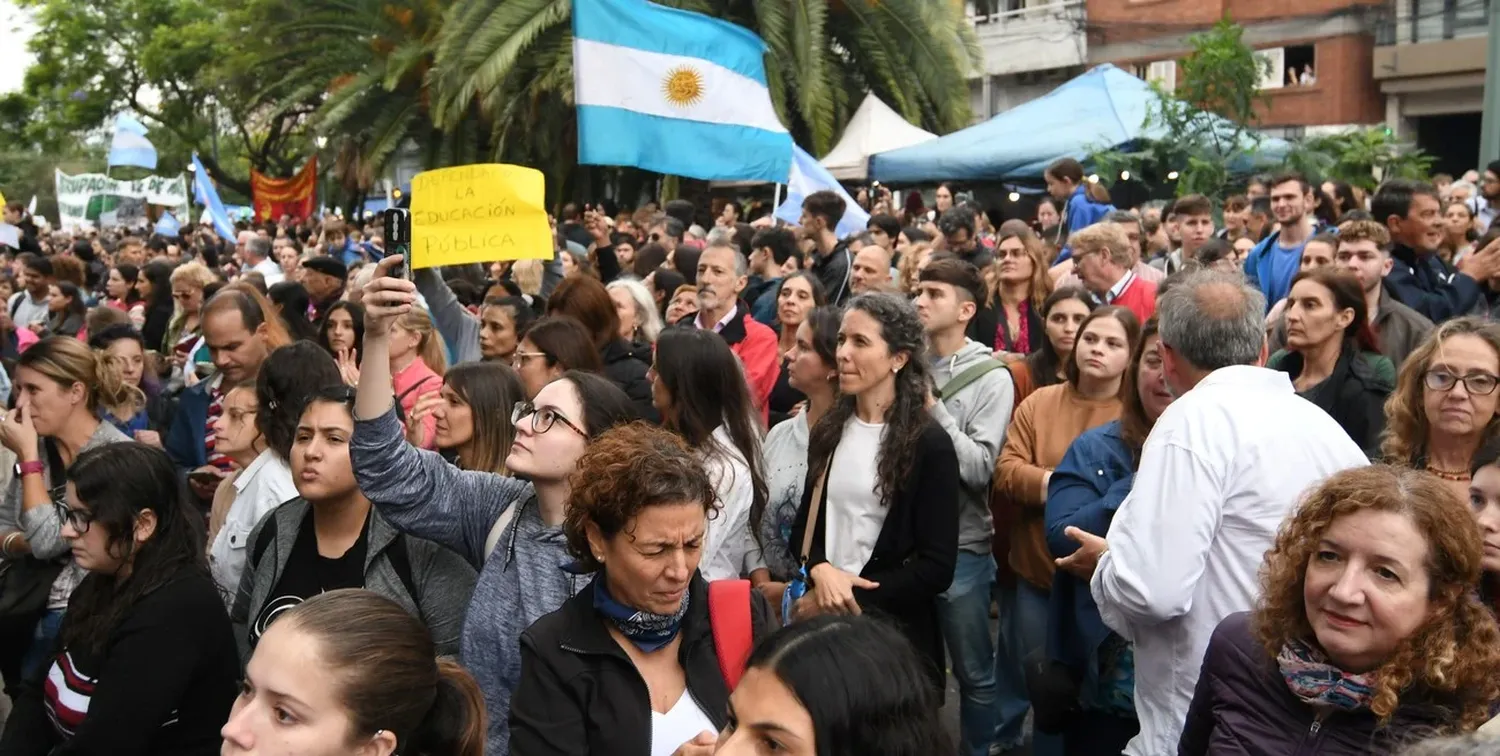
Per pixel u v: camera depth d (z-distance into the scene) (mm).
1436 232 6832
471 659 3232
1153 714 3240
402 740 2355
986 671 4934
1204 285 3391
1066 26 32219
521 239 4750
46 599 4578
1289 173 7719
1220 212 14039
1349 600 2348
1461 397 3699
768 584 4426
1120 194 15414
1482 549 2365
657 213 15148
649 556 2742
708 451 4078
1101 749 3807
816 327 4930
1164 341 3445
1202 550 3078
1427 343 3854
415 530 3506
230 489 4695
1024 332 7160
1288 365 5117
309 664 2254
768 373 6895
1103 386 4836
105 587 3455
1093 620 3756
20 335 10266
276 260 16266
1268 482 3082
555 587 3209
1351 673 2406
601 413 3303
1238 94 18094
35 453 4656
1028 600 4867
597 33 7992
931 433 4332
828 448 4500
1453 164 29797
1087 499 3984
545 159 24406
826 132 21109
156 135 47250
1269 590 2537
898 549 4312
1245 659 2605
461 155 25609
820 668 1974
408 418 5273
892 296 4430
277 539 3762
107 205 29922
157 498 3432
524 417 3340
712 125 8383
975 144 17250
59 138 51031
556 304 6098
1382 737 2355
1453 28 27875
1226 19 18641
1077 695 3834
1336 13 28906
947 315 5270
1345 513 2400
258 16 28953
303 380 4289
